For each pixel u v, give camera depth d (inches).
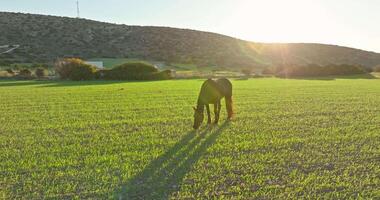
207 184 355.6
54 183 359.6
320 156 442.6
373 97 1070.4
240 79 2192.4
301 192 336.8
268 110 801.6
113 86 1604.3
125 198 324.2
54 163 420.8
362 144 498.3
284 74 2618.1
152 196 328.2
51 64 3496.6
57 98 1099.3
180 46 4832.7
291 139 522.6
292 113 757.9
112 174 383.2
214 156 444.1
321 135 549.3
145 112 792.9
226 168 399.2
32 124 665.6
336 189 342.0
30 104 962.1
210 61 4377.5
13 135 573.0
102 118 721.6
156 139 529.3
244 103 925.8
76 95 1186.0
